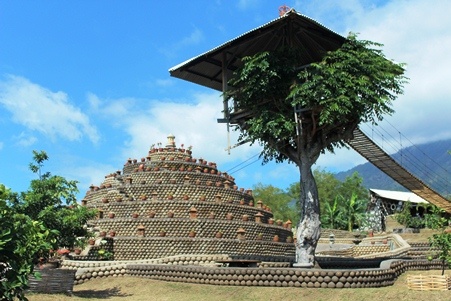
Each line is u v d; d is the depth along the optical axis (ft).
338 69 70.03
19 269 31.78
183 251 99.96
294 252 118.93
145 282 75.25
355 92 69.77
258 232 112.47
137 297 66.80
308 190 77.61
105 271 80.94
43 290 62.18
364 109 72.23
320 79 69.36
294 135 76.89
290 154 80.89
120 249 100.48
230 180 138.21
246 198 132.46
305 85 69.77
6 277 31.65
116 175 141.38
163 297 66.23
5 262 31.63
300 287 63.00
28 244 33.14
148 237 101.40
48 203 66.85
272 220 122.42
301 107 73.05
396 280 72.49
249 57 74.79
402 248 116.57
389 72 72.69
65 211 67.62
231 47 82.89
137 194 122.31
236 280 67.67
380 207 198.90
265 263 85.71
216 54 85.61
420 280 60.08
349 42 73.77
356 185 261.44
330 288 61.82
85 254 93.25
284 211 238.48
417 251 115.34
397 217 173.78
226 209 116.16
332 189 259.60
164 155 139.64
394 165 92.73
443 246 69.62
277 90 74.18
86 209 71.46
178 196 119.96
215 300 63.05
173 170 130.93
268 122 73.15
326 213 227.40
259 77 73.31
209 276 70.28
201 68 89.92
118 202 116.26
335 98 68.39
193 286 70.33
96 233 102.89
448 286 59.47
